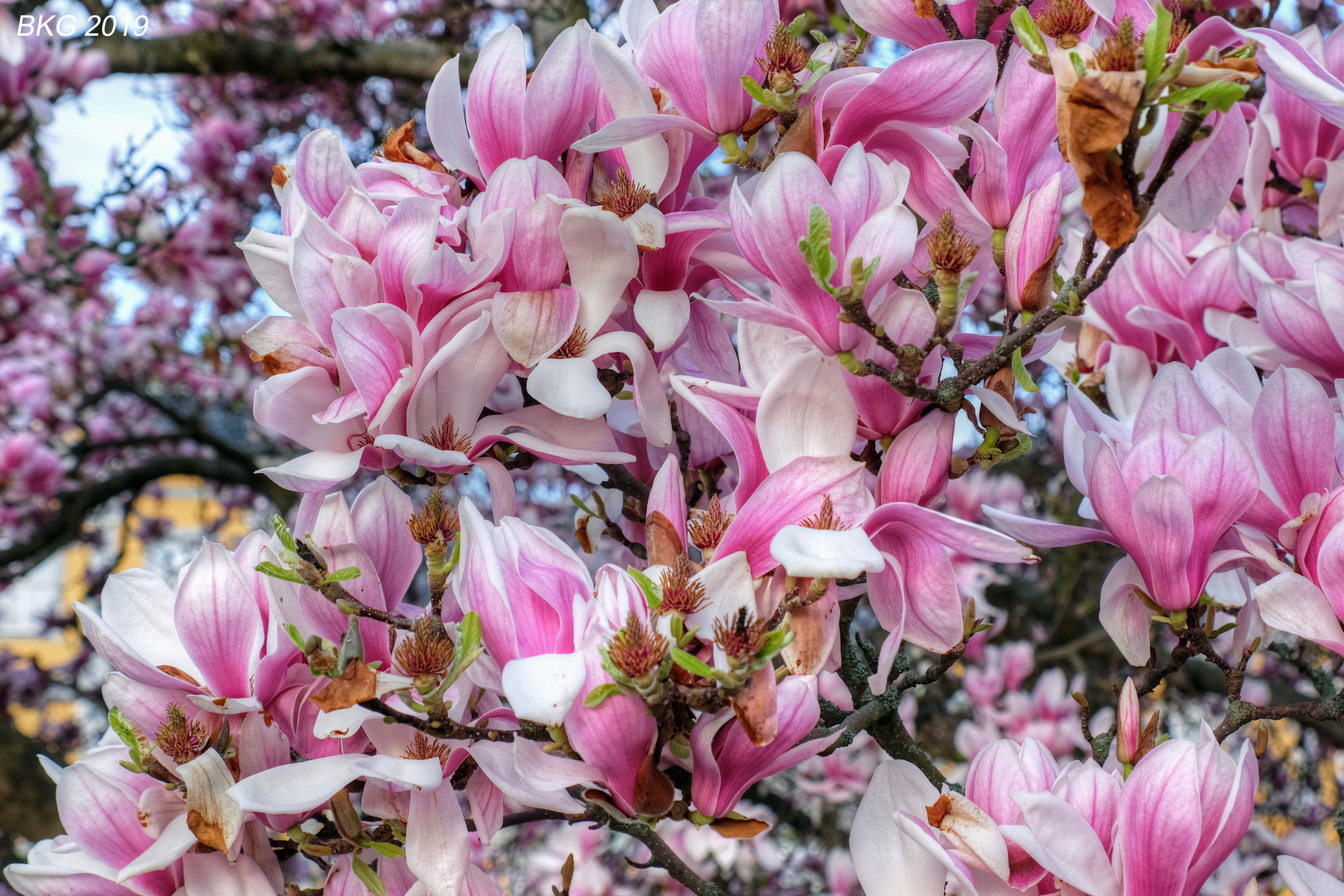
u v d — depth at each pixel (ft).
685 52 3.39
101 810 3.33
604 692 3.01
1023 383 3.29
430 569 3.19
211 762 3.26
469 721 3.42
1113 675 8.60
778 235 3.17
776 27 3.36
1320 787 10.09
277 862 3.38
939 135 3.39
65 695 14.79
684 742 3.13
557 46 3.43
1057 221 3.30
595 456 3.43
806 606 3.20
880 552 3.18
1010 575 10.50
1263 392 3.30
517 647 3.12
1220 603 3.67
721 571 3.15
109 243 11.85
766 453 3.29
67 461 12.37
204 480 15.64
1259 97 4.42
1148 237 3.97
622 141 3.43
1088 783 3.14
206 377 14.01
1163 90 2.99
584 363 3.40
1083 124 2.97
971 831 3.14
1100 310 4.09
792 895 9.77
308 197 3.50
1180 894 3.05
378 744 3.33
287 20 9.26
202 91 13.15
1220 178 3.30
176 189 12.75
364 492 3.42
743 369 3.42
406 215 3.35
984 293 9.95
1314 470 3.29
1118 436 3.43
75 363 13.41
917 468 3.29
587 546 3.80
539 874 8.45
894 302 3.22
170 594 3.52
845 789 9.27
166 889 3.34
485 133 3.51
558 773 3.07
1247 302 3.85
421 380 3.33
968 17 3.44
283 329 3.42
